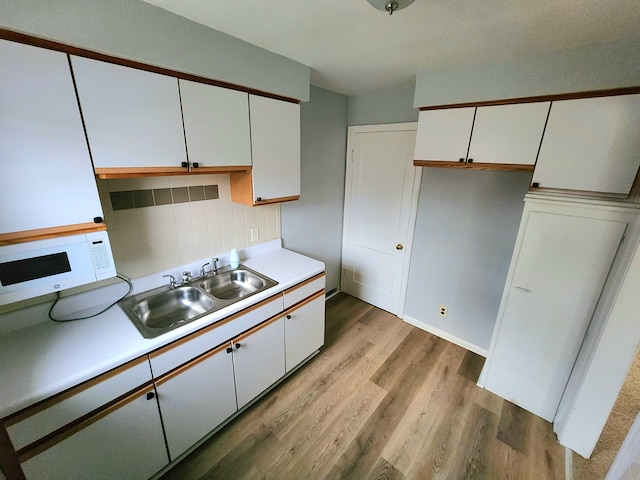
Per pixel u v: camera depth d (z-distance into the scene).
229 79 1.51
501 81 1.69
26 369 1.11
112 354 1.20
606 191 1.49
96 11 1.05
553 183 1.63
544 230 1.71
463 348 2.62
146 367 1.29
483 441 1.76
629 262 1.37
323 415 1.91
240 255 2.26
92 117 1.14
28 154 1.02
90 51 1.09
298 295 2.04
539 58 1.54
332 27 1.34
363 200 3.10
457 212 2.42
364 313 3.19
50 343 1.26
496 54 1.58
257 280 2.00
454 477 1.56
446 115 1.94
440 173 2.45
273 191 1.98
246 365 1.77
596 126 1.45
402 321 3.04
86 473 1.19
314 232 2.97
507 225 2.18
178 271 1.89
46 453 1.07
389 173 2.82
